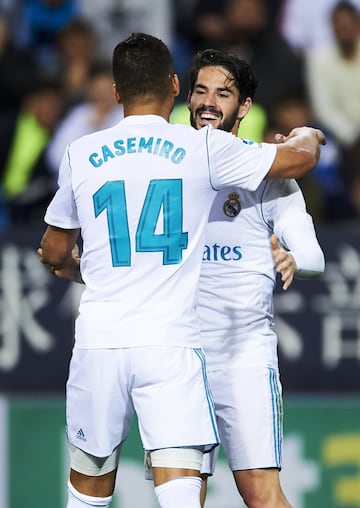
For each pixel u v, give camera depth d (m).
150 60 12.58
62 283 22.73
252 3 28.14
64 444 21.97
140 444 21.31
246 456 13.78
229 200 13.67
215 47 28.84
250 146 12.75
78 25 27.81
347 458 21.70
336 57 27.92
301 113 26.47
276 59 27.88
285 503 13.77
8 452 21.95
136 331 12.18
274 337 14.19
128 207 12.27
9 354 22.72
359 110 27.72
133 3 29.17
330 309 22.34
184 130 12.51
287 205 13.59
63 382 22.69
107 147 12.51
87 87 27.28
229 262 13.79
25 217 25.98
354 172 26.50
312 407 21.83
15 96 27.94
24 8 29.36
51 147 26.27
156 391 12.12
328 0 29.50
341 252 22.36
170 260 12.26
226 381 13.82
